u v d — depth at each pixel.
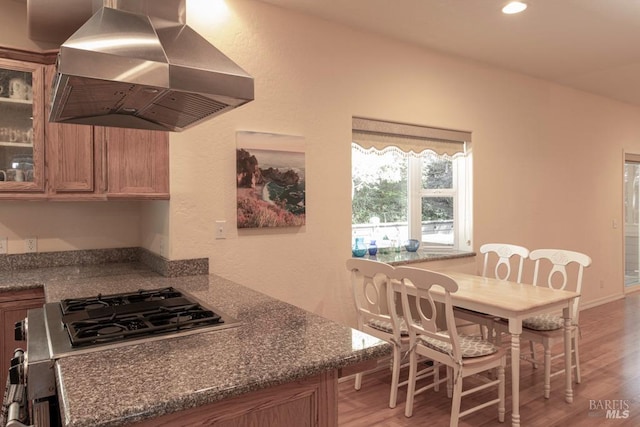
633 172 6.49
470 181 4.11
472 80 4.09
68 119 1.87
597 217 5.53
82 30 1.42
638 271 6.60
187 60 1.52
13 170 2.48
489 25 3.28
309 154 3.11
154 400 1.02
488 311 2.61
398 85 3.57
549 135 4.84
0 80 2.44
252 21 2.85
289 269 3.04
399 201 4.04
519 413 2.71
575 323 3.04
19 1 2.72
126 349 1.35
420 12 3.05
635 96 5.57
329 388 1.35
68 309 1.81
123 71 1.36
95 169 2.60
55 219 2.93
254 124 2.87
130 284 2.38
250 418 1.21
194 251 2.68
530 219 4.65
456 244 4.25
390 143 3.59
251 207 2.86
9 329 2.37
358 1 2.88
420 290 2.53
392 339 2.86
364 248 3.69
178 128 2.15
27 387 1.35
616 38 3.54
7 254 2.79
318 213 3.16
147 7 1.68
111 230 3.11
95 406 0.99
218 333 1.52
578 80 4.79
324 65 3.16
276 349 1.36
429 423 2.61
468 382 3.21
